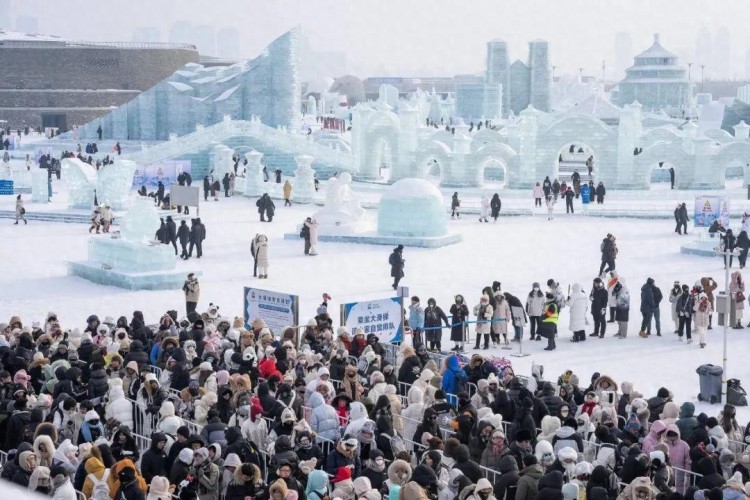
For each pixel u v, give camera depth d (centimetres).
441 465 1551
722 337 3241
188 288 3416
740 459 1698
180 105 10462
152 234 4212
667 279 4166
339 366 2167
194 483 1451
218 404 1814
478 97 14875
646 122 11281
